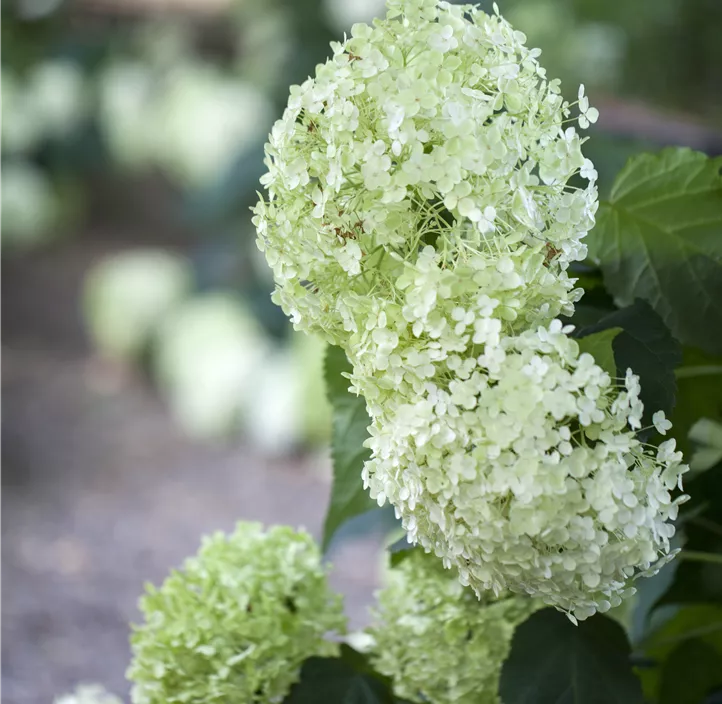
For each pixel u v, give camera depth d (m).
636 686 1.46
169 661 1.50
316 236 1.35
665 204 1.50
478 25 1.36
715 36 4.52
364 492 1.53
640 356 1.42
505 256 1.33
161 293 6.45
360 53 1.34
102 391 6.17
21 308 7.67
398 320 1.33
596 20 4.57
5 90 8.10
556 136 1.36
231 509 4.50
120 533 4.18
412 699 1.53
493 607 1.51
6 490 4.66
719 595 1.57
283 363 5.40
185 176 8.32
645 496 1.33
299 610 1.54
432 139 1.34
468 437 1.32
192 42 8.32
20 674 2.76
